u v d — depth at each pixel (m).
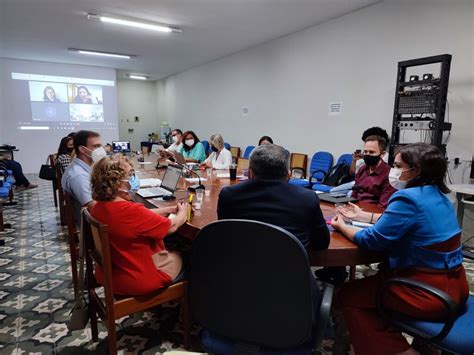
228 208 1.17
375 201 2.11
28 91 7.51
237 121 6.79
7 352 1.62
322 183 4.08
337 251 1.30
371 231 1.27
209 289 1.05
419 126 3.07
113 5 4.02
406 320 1.21
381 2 3.81
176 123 9.65
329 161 4.58
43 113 7.74
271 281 0.94
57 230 3.55
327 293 1.15
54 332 1.79
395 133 3.29
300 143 5.25
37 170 7.83
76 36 5.38
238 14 4.31
